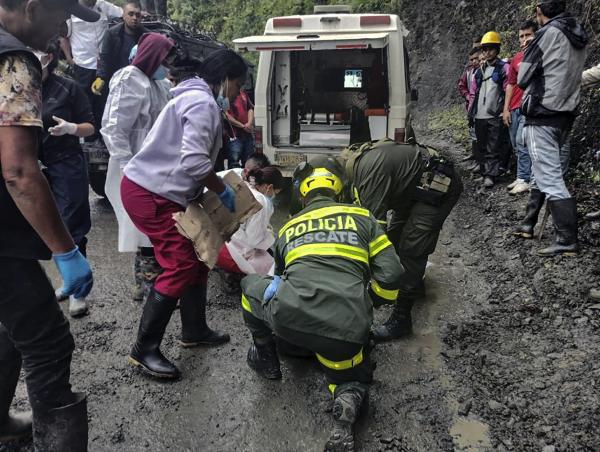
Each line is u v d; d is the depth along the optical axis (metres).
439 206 3.19
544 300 3.54
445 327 3.48
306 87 6.76
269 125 5.90
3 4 1.65
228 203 2.72
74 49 6.00
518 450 2.35
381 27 5.57
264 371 2.91
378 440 2.45
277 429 2.53
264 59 5.82
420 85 13.11
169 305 2.79
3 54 1.54
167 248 2.74
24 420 2.38
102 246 4.94
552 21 3.94
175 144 2.63
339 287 2.27
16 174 1.56
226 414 2.63
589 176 5.05
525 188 5.84
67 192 3.64
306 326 2.27
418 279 3.27
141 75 3.40
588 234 4.17
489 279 4.12
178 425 2.55
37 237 1.81
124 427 2.53
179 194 2.67
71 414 1.96
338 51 6.59
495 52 6.21
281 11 16.03
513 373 2.87
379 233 2.49
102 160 5.49
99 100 5.43
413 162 3.11
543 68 3.90
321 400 2.75
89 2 5.96
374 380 2.91
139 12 5.32
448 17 13.28
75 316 3.59
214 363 3.08
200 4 18.20
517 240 4.61
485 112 6.30
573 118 4.04
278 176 3.97
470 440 2.43
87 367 3.02
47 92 3.56
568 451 2.29
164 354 3.17
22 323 1.85
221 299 3.93
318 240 2.41
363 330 2.26
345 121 6.08
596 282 3.54
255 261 3.84
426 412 2.63
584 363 2.84
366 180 2.97
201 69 2.73
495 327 3.38
